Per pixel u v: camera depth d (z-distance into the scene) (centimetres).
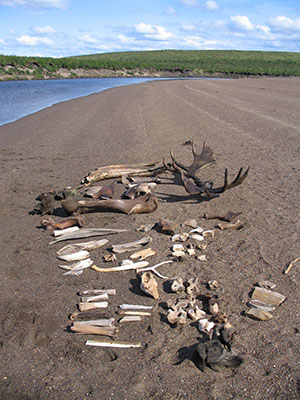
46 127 1266
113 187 577
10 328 311
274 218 502
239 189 620
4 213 539
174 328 307
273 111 1550
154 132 1139
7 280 376
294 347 284
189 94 2467
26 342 297
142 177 684
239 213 503
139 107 1766
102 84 4066
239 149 903
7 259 415
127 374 265
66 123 1340
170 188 639
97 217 519
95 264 402
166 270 387
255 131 1120
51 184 666
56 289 360
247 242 439
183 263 399
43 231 480
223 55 12031
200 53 12638
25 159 847
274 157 819
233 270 384
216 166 766
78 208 509
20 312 329
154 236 461
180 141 1005
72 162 813
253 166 755
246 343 290
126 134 1115
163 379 261
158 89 2997
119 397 249
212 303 330
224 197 586
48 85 3778
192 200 579
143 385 257
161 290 355
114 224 497
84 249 429
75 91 2973
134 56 11981
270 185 636
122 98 2252
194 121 1327
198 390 252
